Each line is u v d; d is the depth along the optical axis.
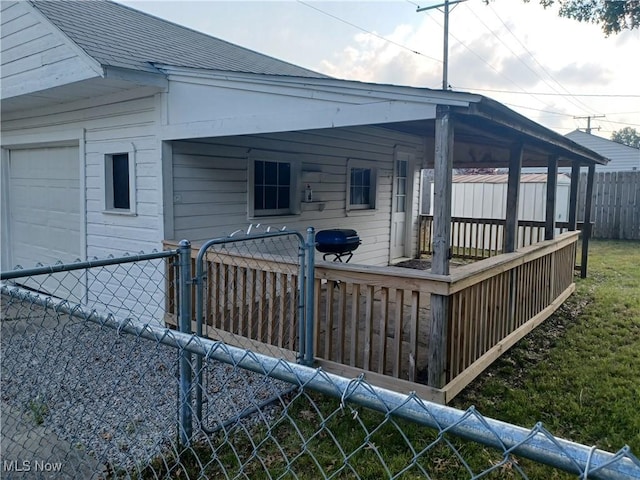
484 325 3.86
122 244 5.48
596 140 22.28
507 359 4.27
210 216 5.39
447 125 3.06
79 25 5.25
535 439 0.81
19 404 3.08
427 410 0.93
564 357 4.33
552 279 5.79
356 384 1.04
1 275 1.89
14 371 3.34
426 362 3.91
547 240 5.78
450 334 3.28
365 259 8.17
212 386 3.39
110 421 2.94
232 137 5.56
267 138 5.98
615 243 12.41
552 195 5.88
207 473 2.42
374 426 2.92
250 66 6.89
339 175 7.32
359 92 3.42
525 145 5.21
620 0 7.88
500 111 3.29
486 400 3.44
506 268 4.17
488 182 14.22
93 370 3.61
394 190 8.82
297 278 3.81
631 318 5.61
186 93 4.62
